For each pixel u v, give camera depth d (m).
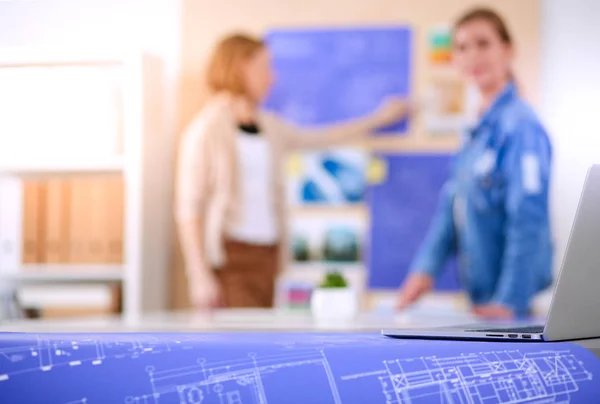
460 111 3.58
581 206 1.00
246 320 2.07
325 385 0.89
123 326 1.50
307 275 3.61
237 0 3.69
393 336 1.04
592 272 1.02
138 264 3.38
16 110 3.35
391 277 3.57
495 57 3.55
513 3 3.56
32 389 0.87
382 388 0.90
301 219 3.63
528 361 0.95
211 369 0.90
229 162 3.65
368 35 3.64
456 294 3.54
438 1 3.62
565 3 3.51
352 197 3.61
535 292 3.47
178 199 3.65
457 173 3.56
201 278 3.61
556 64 3.52
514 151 3.51
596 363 0.97
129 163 3.40
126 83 3.39
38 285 3.46
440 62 3.60
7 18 2.45
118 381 0.88
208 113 3.67
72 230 3.42
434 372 0.92
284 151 3.66
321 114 3.66
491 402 0.90
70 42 3.21
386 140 3.61
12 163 3.39
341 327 1.38
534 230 3.47
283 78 3.69
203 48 3.69
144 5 3.25
